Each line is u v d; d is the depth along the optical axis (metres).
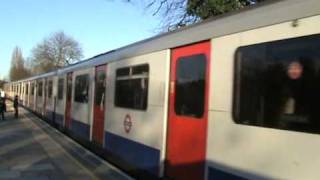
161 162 9.98
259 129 6.86
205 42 8.45
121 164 12.81
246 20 7.27
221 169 7.66
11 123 29.19
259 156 6.82
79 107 19.19
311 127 6.01
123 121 12.77
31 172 11.97
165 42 10.11
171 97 9.79
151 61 10.83
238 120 7.33
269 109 6.72
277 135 6.52
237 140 7.32
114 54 14.20
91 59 18.02
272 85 6.70
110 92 14.28
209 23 8.49
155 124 10.43
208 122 8.13
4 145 17.53
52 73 29.25
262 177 6.72
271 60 6.72
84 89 18.44
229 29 7.65
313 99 6.03
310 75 6.09
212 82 8.07
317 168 5.84
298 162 6.12
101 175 11.58
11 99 73.00
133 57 12.12
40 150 16.08
